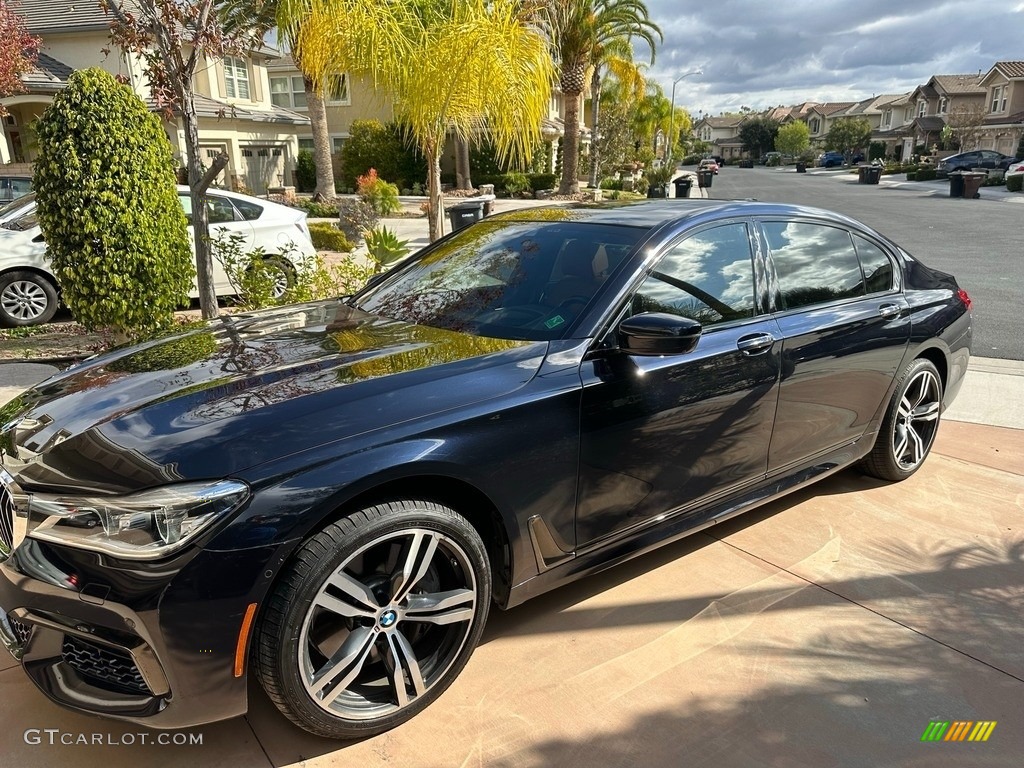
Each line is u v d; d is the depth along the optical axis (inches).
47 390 112.6
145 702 82.6
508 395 99.7
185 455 83.7
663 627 116.7
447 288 135.0
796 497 164.6
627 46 1237.7
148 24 233.8
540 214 148.7
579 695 101.5
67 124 222.5
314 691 86.5
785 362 132.3
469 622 99.0
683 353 113.3
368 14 267.1
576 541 110.6
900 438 166.7
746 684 104.7
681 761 90.9
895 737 95.4
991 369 261.0
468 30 276.1
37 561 82.8
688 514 127.4
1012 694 103.7
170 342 126.2
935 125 2780.5
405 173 1269.7
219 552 79.0
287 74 1305.4
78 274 234.1
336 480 84.2
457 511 97.9
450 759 90.3
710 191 1440.7
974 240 630.5
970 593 127.4
